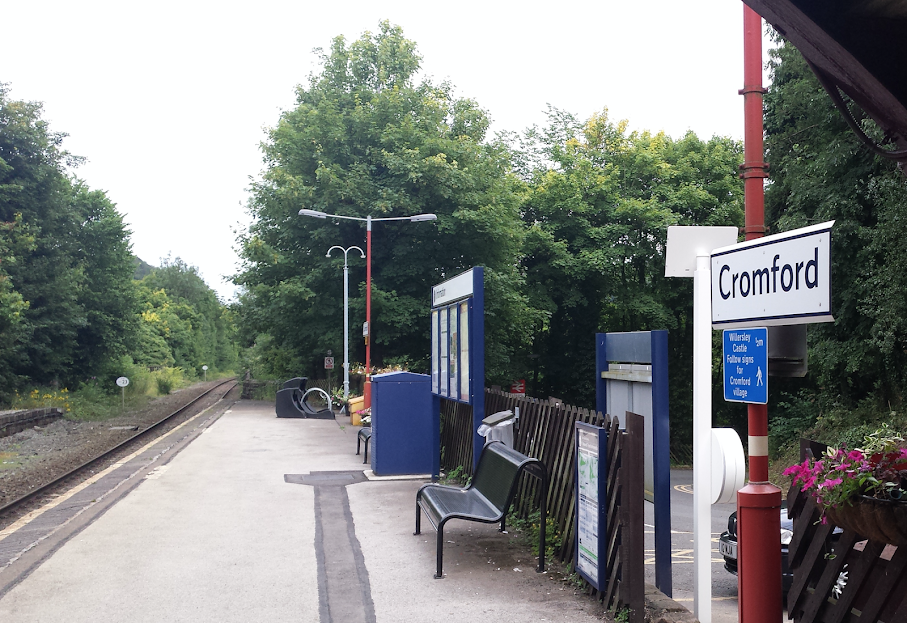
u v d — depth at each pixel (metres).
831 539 3.81
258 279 33.72
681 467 28.41
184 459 13.65
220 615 5.23
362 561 6.56
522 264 37.00
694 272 4.89
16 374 33.81
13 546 7.53
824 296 3.52
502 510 6.25
